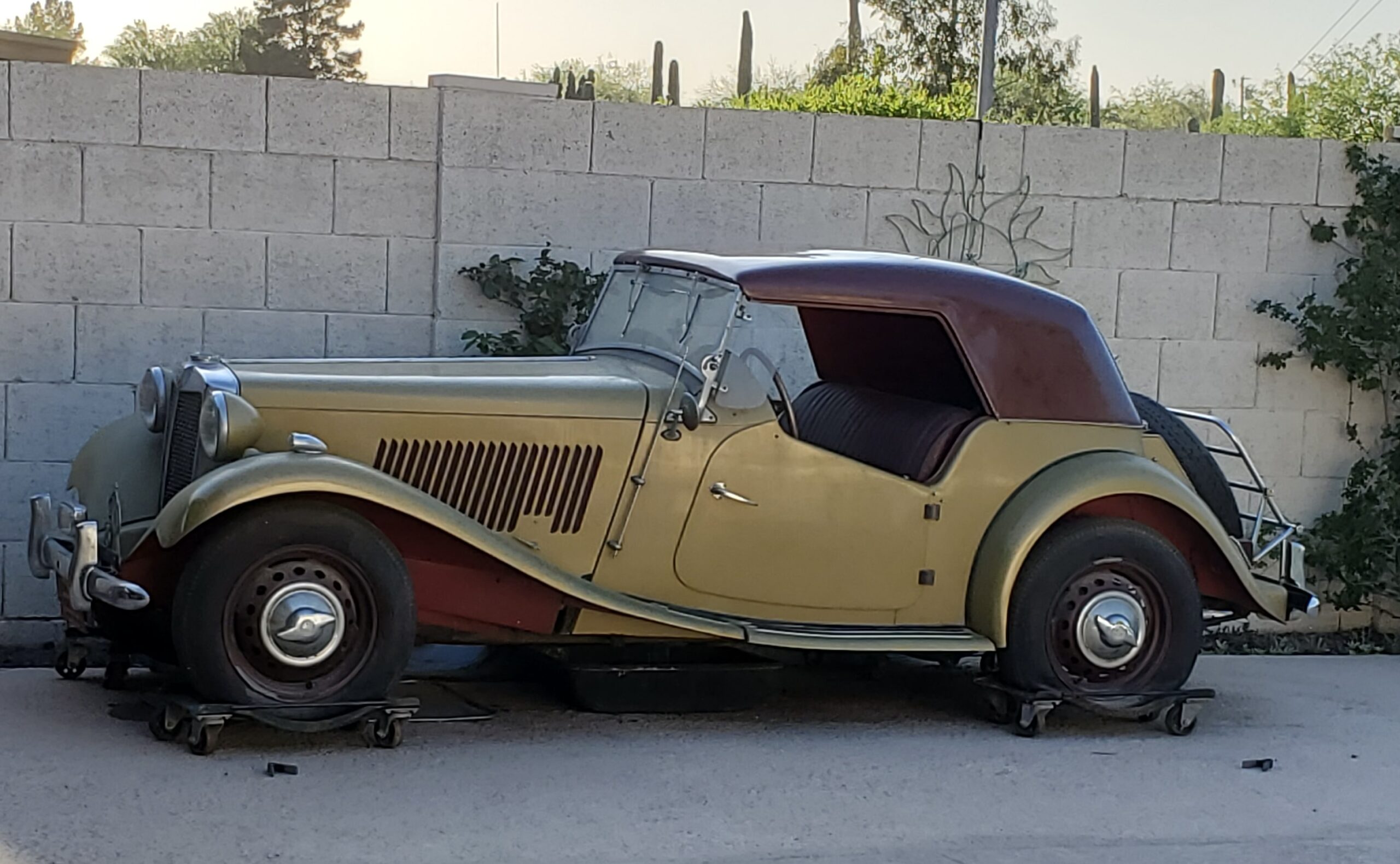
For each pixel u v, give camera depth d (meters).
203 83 7.62
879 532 6.23
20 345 7.51
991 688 6.42
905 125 8.35
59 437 7.58
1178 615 6.45
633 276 6.95
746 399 6.12
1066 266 8.58
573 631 5.96
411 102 7.86
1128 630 6.38
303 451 5.54
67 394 7.57
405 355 7.95
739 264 6.31
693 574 6.09
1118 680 6.43
